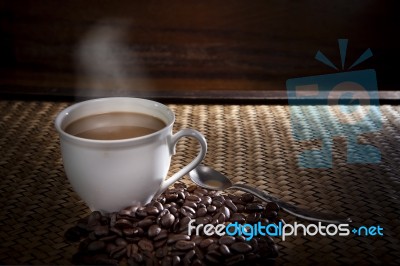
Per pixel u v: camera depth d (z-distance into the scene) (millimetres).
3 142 540
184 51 1347
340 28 1353
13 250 395
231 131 573
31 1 1323
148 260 379
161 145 418
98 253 388
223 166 509
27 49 1342
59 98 629
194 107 626
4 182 476
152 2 1329
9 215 434
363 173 501
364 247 405
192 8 1335
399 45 1342
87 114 454
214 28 1347
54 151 529
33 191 465
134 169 409
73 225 424
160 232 398
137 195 425
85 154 400
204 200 439
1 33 1332
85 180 412
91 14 1336
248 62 1332
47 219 430
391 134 570
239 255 380
